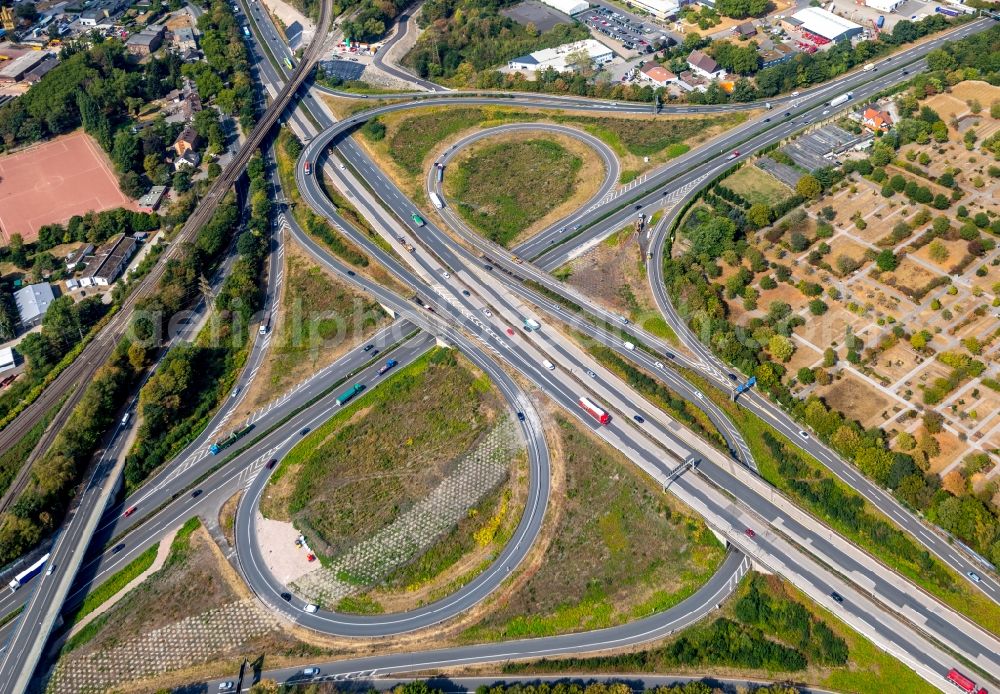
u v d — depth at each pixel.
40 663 178.88
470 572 191.62
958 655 165.38
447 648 178.62
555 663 174.12
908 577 180.75
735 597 183.38
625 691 160.25
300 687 171.62
